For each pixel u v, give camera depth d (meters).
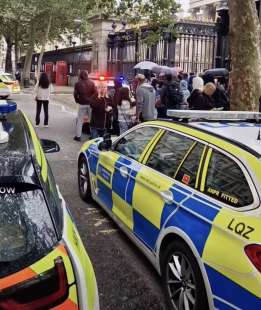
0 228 2.39
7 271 2.23
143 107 10.88
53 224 2.48
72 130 13.96
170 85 12.09
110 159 5.59
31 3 31.53
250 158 3.42
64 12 32.38
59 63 38.03
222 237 3.21
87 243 5.41
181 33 19.81
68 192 7.35
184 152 4.19
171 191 4.01
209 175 3.73
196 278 3.42
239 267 2.97
